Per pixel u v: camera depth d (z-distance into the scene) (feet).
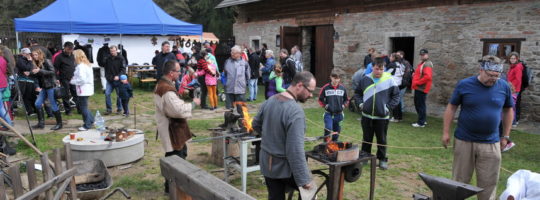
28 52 26.99
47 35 56.18
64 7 38.99
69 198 11.82
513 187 9.37
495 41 29.99
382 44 37.73
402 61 29.30
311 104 36.86
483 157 12.35
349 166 12.77
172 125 14.10
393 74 28.40
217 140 18.19
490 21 30.22
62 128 25.41
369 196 14.64
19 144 20.99
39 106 24.97
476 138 12.36
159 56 33.17
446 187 7.92
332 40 43.39
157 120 14.24
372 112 17.93
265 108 10.84
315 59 46.44
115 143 17.61
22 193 10.25
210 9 104.01
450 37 32.71
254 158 16.20
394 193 15.62
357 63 40.40
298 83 10.28
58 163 11.26
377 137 18.38
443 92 33.78
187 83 35.55
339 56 42.39
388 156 20.51
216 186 8.04
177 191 9.59
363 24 39.37
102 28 38.81
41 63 24.41
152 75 46.11
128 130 19.34
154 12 42.45
